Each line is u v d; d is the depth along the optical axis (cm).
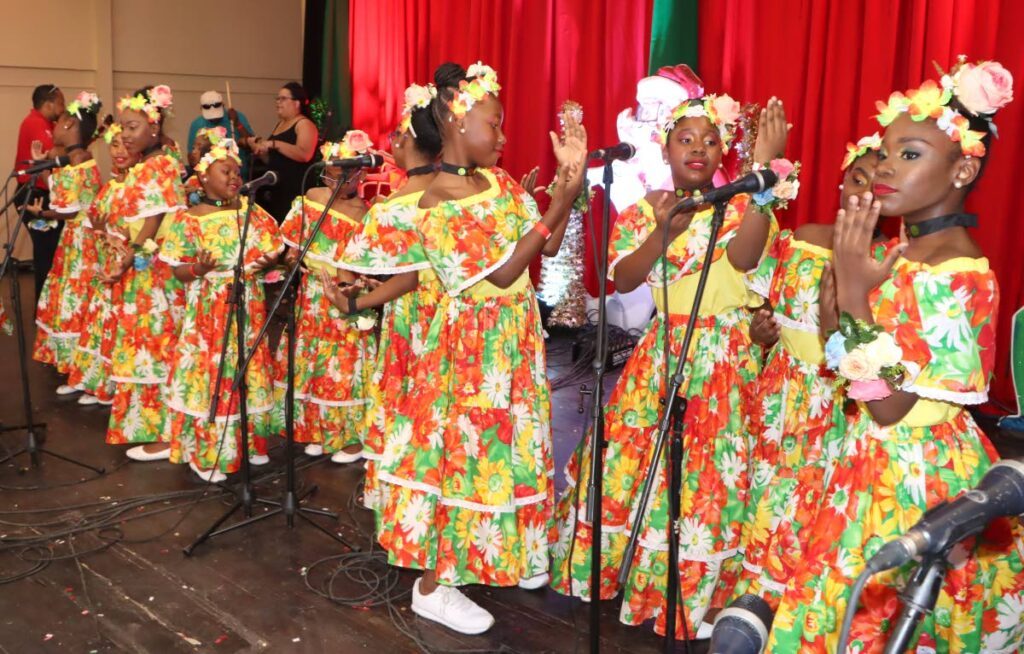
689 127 266
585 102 601
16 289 416
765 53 516
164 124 484
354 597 308
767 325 281
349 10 804
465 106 261
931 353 184
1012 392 461
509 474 275
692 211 264
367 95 789
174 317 431
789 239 259
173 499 387
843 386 222
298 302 429
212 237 383
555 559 307
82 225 527
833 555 200
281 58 970
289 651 277
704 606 274
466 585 316
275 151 727
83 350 501
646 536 275
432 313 302
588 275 605
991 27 432
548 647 280
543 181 629
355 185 403
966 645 196
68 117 533
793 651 203
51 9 836
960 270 185
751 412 280
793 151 510
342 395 421
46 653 275
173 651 276
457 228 263
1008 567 197
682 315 274
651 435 280
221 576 322
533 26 618
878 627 194
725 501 273
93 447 446
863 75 470
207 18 919
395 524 281
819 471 247
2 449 439
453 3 692
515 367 278
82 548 341
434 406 277
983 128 189
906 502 192
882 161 190
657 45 548
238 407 395
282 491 394
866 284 183
